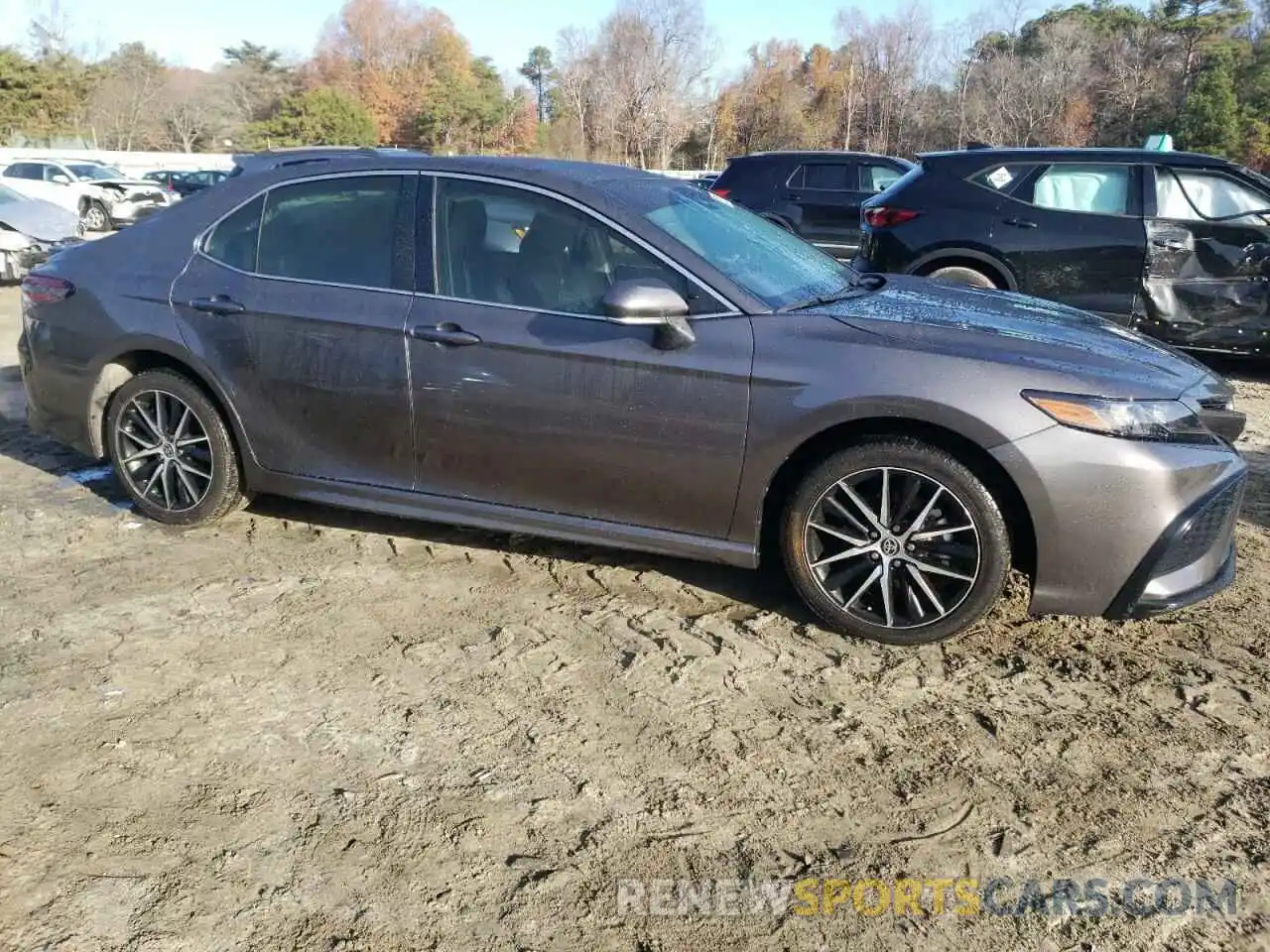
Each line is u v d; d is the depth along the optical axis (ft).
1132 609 10.39
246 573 12.84
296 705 9.91
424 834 8.17
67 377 14.42
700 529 11.47
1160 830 8.34
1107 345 11.57
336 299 12.58
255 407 13.20
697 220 12.52
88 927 7.16
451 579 12.74
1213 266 23.04
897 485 10.75
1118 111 159.12
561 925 7.29
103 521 14.53
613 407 11.31
